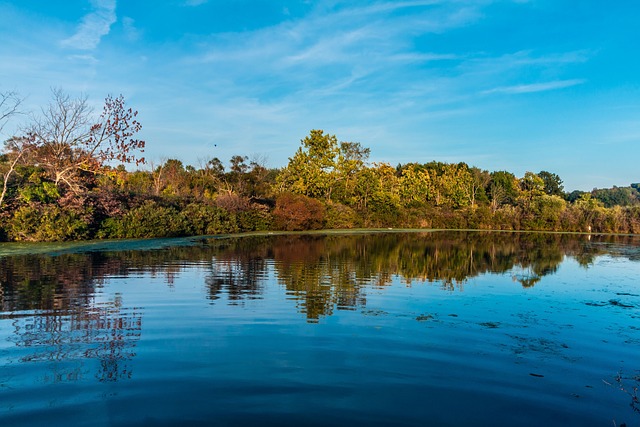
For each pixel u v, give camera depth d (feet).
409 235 127.34
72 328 23.17
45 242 67.21
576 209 198.39
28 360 18.53
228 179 146.10
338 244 83.66
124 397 15.24
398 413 14.71
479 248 83.87
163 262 49.32
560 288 39.42
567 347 22.27
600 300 34.19
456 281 42.11
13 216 66.85
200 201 112.68
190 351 20.03
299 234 116.98
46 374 17.10
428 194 210.79
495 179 265.13
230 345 21.01
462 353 20.89
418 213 187.73
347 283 38.88
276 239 93.61
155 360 18.80
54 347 20.18
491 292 36.65
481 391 16.72
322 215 144.46
